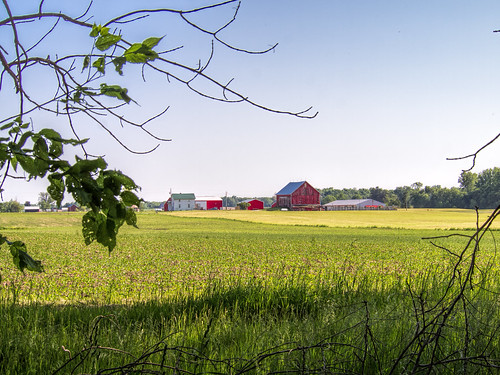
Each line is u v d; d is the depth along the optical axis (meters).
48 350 5.33
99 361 4.49
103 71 2.47
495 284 9.05
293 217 101.81
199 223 81.56
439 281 9.06
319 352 4.71
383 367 4.35
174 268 19.98
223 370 4.29
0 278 3.29
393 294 8.20
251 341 5.49
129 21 2.37
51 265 21.00
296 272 16.38
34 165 2.38
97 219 2.59
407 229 62.81
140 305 9.10
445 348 4.46
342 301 8.28
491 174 167.88
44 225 77.50
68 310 8.50
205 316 7.11
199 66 2.36
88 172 2.36
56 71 2.49
